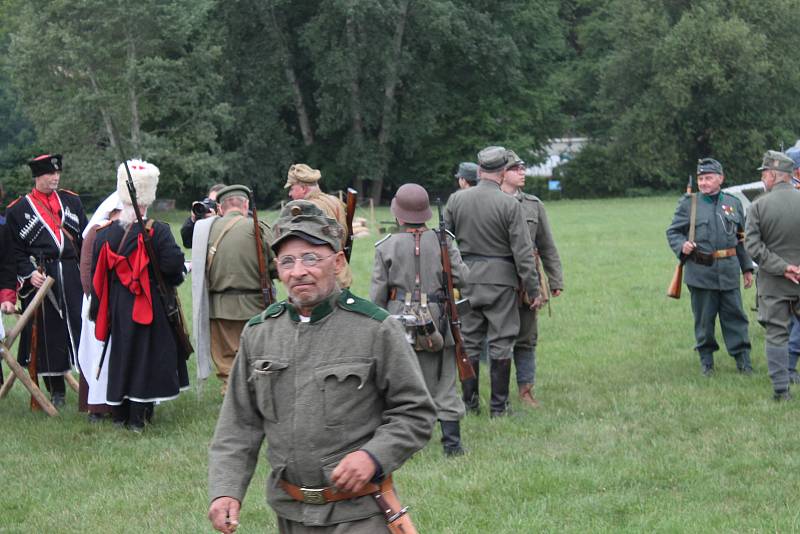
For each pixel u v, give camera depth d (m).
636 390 10.20
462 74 61.84
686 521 6.47
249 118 55.62
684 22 59.22
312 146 59.88
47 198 10.27
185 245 10.34
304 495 4.18
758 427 8.66
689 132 63.06
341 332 4.20
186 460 8.20
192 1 50.12
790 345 10.63
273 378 4.20
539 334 13.71
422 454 8.13
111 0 48.03
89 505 7.18
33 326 10.14
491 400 9.33
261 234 9.41
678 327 13.95
